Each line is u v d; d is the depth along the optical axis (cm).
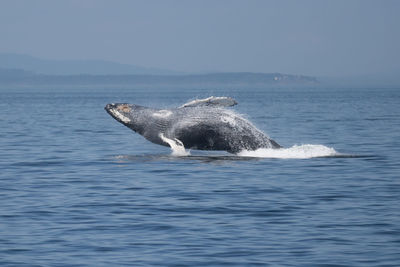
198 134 8025
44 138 11856
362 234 4497
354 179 6719
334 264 3878
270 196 5841
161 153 9119
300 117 19638
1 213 5178
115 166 7775
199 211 5238
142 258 4012
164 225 4784
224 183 6500
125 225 4784
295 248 4194
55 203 5572
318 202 5572
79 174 7181
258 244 4288
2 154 9175
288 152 8450
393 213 5112
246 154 8244
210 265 3884
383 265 3841
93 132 13388
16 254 4094
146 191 6109
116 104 8350
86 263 3922
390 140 11200
